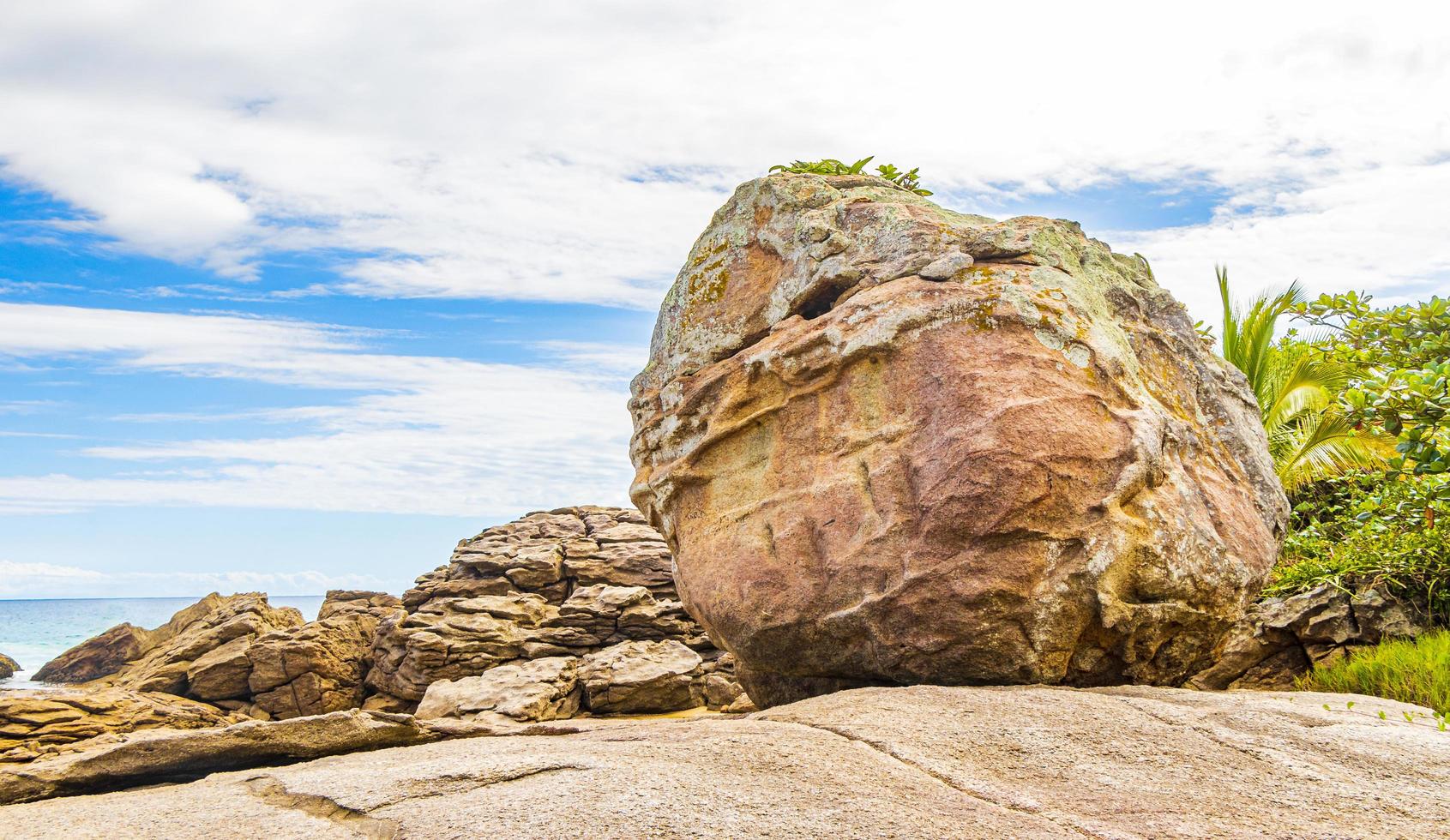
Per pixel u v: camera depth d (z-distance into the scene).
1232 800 4.42
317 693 17.20
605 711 14.45
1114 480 6.93
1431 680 7.86
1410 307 11.68
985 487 6.72
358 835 3.81
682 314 9.52
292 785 4.45
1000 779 4.60
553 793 4.06
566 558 19.05
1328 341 16.17
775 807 3.98
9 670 30.02
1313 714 5.82
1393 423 9.05
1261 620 10.46
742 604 7.77
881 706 5.69
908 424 7.34
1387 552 10.23
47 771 5.12
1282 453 15.46
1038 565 6.71
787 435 8.07
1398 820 4.26
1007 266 8.01
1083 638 7.00
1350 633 9.97
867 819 3.88
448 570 19.84
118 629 23.39
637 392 9.71
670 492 8.77
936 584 6.79
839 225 8.80
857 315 7.84
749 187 9.50
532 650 16.22
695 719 6.23
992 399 6.99
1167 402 8.23
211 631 18.55
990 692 6.09
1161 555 6.97
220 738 5.55
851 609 7.16
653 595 18.25
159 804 4.34
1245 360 17.59
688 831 3.69
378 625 18.05
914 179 10.27
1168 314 9.09
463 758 4.86
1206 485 7.79
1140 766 4.81
